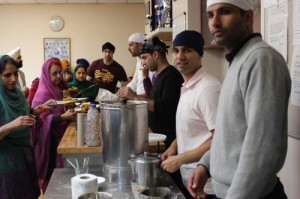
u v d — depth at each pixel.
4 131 2.13
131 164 1.62
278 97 1.06
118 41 7.15
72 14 7.05
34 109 2.64
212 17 1.23
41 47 7.04
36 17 6.99
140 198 1.36
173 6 3.46
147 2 5.55
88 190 1.49
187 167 1.76
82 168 1.79
